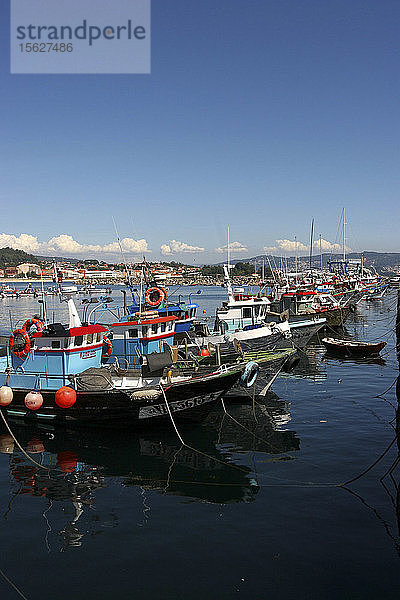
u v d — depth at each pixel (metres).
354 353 32.38
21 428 17.95
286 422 17.69
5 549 9.45
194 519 10.55
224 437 16.36
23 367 18.25
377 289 95.75
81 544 9.59
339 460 13.77
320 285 59.56
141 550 9.33
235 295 31.47
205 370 18.30
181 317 26.86
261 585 8.16
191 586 8.17
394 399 20.72
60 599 7.91
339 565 8.67
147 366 17.73
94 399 16.52
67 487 12.49
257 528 10.06
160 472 13.41
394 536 9.59
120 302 72.56
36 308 86.62
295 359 24.00
